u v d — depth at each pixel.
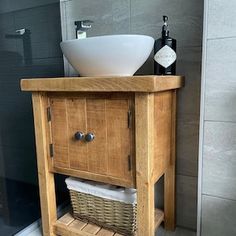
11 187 1.19
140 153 0.89
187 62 1.16
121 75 0.98
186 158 1.22
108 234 1.07
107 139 0.96
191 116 1.18
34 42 1.26
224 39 0.87
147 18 1.22
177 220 1.29
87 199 1.12
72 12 1.39
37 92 1.05
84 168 1.02
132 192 1.01
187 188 1.24
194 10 1.12
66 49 0.97
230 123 0.90
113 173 0.97
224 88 0.89
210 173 0.96
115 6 1.28
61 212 1.37
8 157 1.16
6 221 1.18
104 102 0.94
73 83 0.94
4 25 1.11
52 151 1.08
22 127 1.22
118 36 0.87
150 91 0.82
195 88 1.16
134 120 0.89
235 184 0.92
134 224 1.03
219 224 0.97
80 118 1.00
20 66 1.19
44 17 1.31
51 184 1.13
